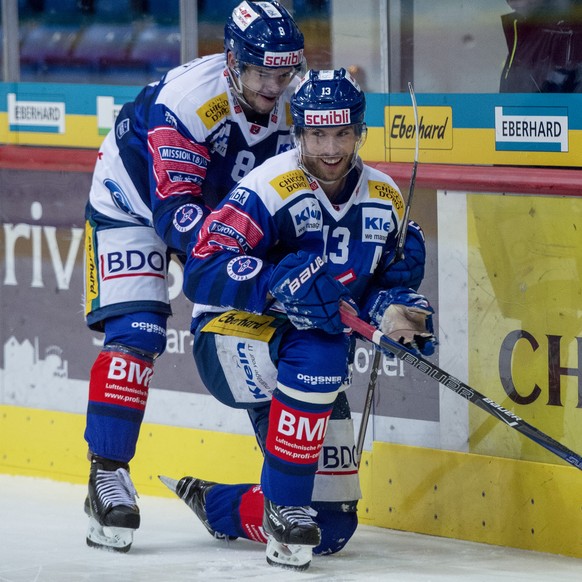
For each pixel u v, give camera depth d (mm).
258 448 14977
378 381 14133
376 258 11789
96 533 12570
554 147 13023
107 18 15938
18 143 16781
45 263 16594
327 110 11047
